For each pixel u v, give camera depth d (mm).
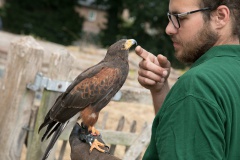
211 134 2408
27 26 33719
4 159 5605
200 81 2496
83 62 10242
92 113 4102
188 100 2469
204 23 2805
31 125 5578
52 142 4004
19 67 5512
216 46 2777
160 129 2596
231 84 2543
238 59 2711
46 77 5301
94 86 4141
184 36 2867
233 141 2514
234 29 2824
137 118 7934
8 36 13148
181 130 2457
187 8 2816
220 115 2434
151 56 3643
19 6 33906
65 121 4074
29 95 5555
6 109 5617
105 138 5645
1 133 5645
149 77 3594
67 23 33781
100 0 33250
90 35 32750
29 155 5410
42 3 33969
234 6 2789
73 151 3426
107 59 4383
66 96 4109
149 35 30781
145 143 5500
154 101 3727
